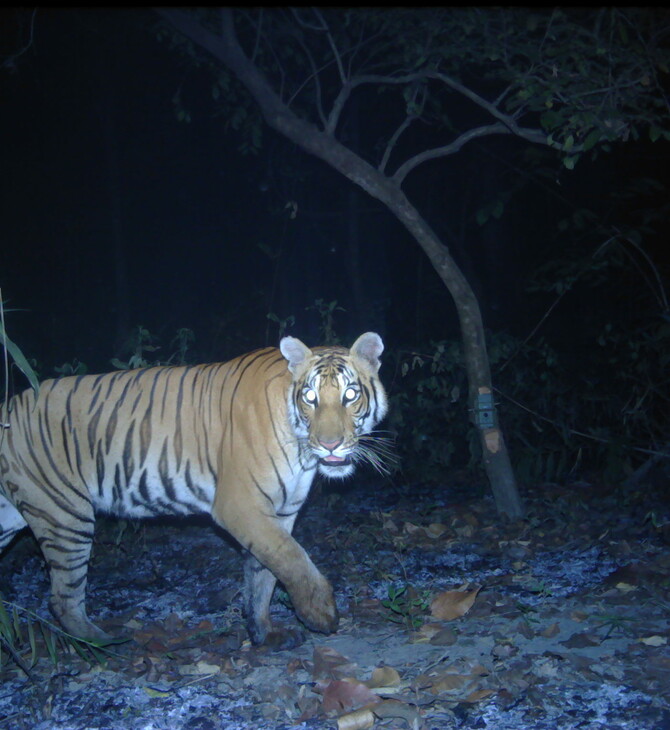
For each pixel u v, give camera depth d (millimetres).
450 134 8164
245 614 2904
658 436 5262
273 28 4961
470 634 2812
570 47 3973
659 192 7074
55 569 3002
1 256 10180
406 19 4426
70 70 10109
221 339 6996
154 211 10586
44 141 10344
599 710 2248
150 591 3617
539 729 2174
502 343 5305
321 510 4660
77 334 9695
